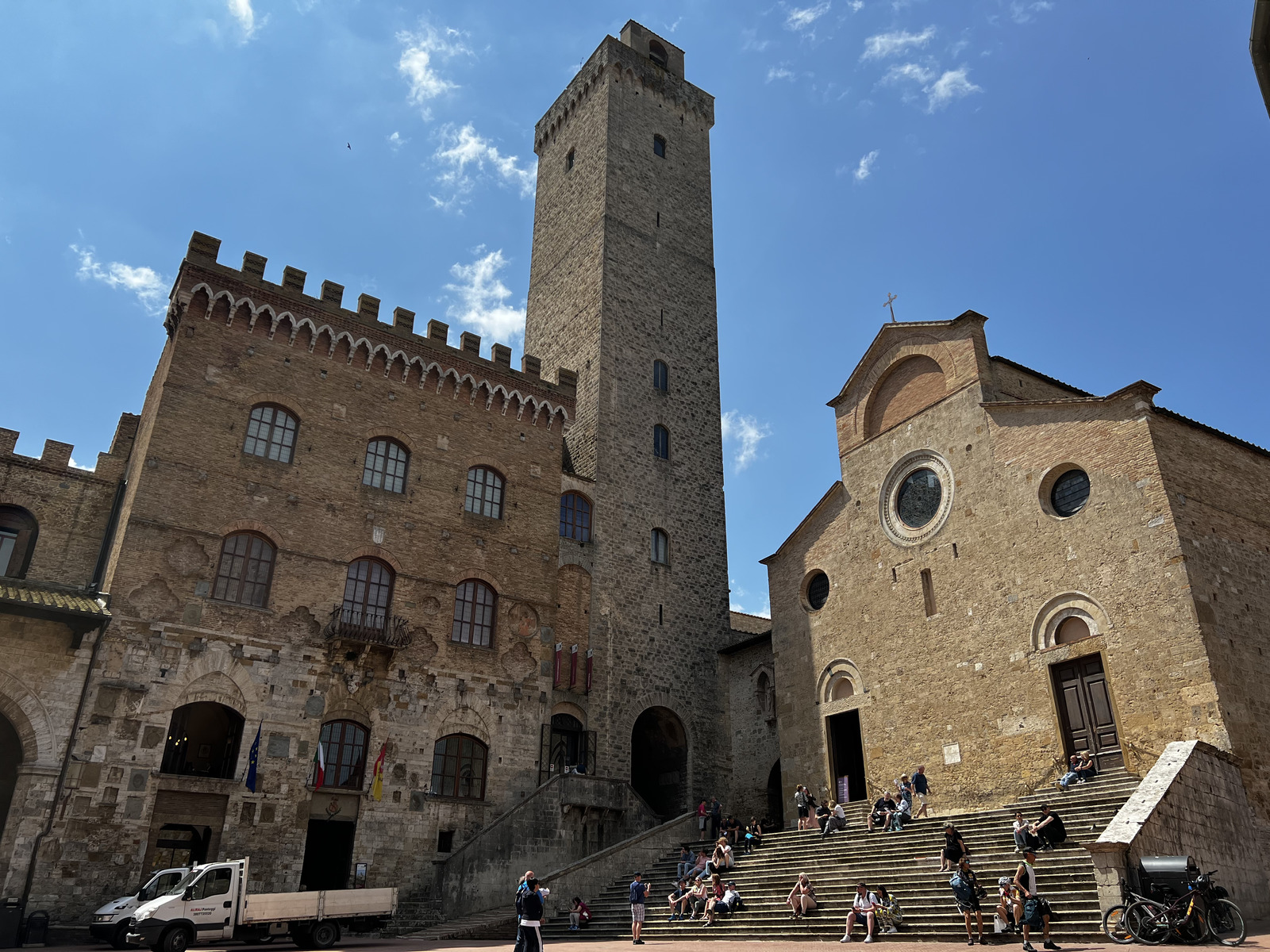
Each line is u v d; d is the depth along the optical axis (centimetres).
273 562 3397
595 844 3622
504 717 3722
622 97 5594
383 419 3834
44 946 2545
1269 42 1073
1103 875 1941
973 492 3406
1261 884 2331
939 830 2759
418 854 3334
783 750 3925
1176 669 2661
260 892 2983
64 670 2888
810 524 4100
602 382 4750
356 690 3406
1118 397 2988
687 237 5531
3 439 3522
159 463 3256
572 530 4334
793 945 2291
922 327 3778
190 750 3173
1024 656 3080
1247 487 3045
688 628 4544
